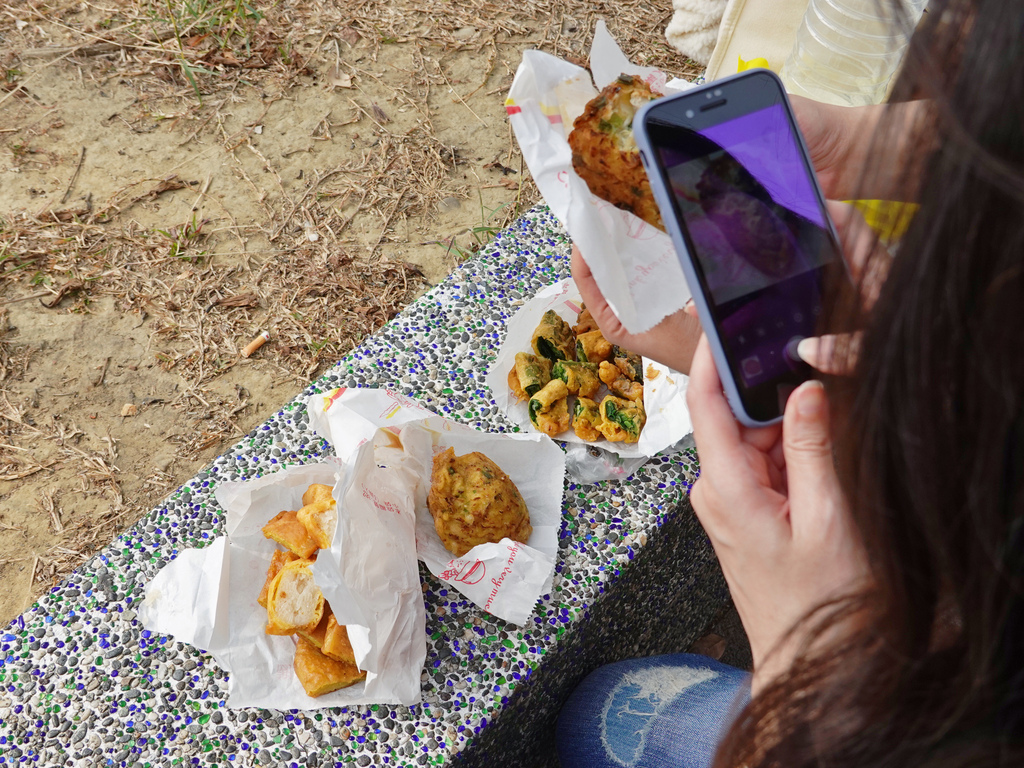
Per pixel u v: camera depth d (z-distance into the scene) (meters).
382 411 0.69
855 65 0.81
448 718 0.63
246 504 0.67
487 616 0.67
